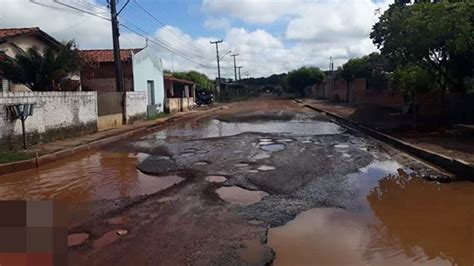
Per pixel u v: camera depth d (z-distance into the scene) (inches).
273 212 267.0
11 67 649.6
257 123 969.5
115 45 898.1
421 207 276.8
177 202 294.2
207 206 282.7
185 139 677.9
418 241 219.0
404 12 651.5
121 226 246.7
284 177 363.3
